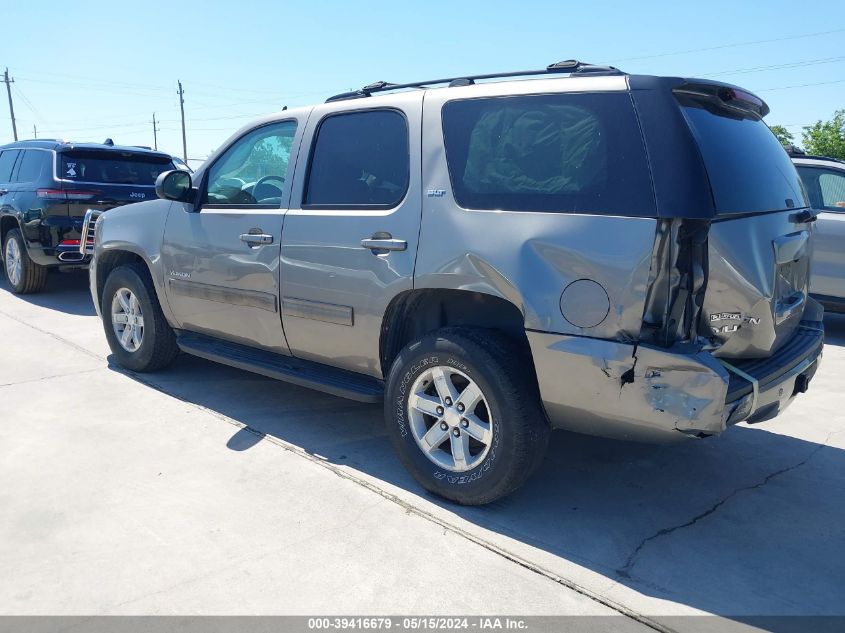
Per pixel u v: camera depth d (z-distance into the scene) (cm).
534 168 312
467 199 328
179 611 261
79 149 839
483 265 315
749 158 324
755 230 301
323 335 394
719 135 307
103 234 549
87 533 313
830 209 729
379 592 273
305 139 407
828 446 432
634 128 287
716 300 286
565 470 390
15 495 347
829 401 520
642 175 281
